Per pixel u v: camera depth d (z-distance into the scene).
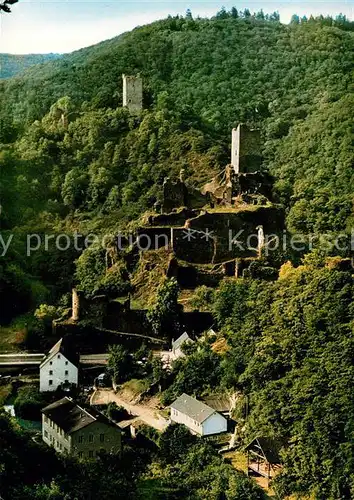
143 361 123.88
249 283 128.50
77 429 92.19
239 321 119.25
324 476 87.62
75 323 134.12
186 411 103.50
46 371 116.88
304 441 91.56
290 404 97.25
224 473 88.19
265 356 106.12
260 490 87.25
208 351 115.44
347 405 93.31
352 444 88.88
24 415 107.88
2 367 125.69
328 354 101.25
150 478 88.12
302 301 111.69
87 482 79.88
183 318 131.25
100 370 124.06
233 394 107.69
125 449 95.62
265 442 93.00
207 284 140.38
